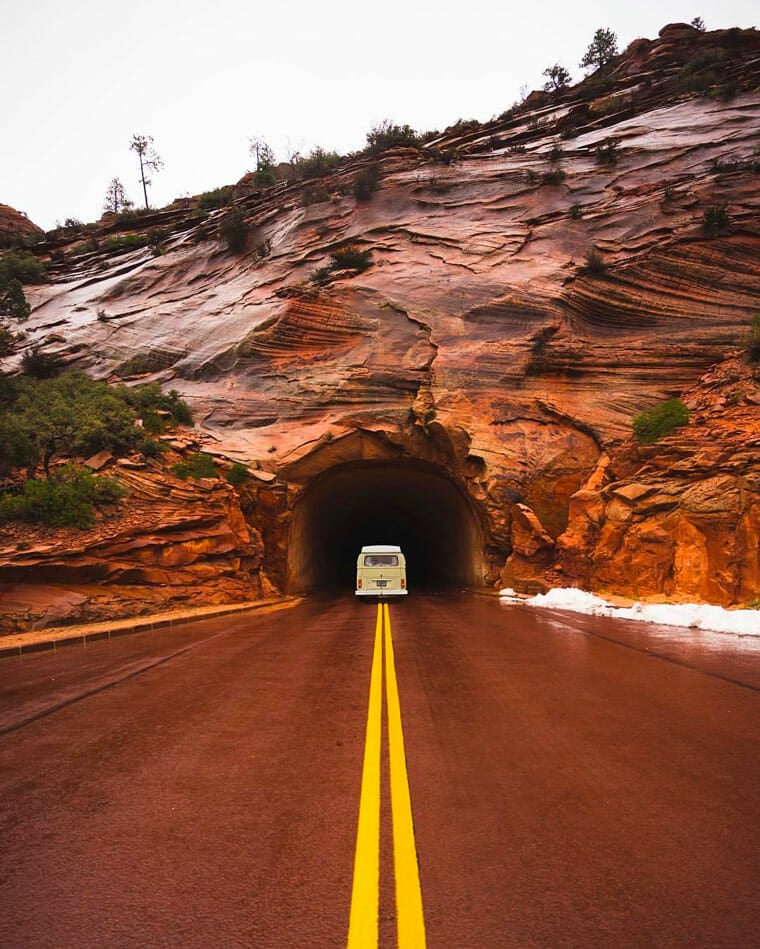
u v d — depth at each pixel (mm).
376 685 8539
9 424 24422
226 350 39688
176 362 42375
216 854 3684
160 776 5082
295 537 36531
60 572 19656
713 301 35062
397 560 29562
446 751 5602
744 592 20234
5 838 3947
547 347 34812
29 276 60594
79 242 75250
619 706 7207
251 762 5402
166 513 24250
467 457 32938
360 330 38438
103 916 3041
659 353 33812
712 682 8484
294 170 63750
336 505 45125
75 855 3695
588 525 26859
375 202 48281
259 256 49531
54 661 11516
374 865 3504
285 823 4113
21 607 17594
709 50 58969
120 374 43125
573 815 4188
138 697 8078
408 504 48094
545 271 38281
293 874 3424
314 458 34500
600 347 34750
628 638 13133
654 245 37625
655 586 22438
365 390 35969
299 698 7855
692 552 21609
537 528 29578
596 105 58656
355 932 2855
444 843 3777
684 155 44156
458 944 2758
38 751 5805
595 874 3387
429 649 11992
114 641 14359
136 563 22047
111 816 4277
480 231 42812
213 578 24562
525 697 7699
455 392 34281
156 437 30891
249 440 34531
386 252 43594
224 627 17078
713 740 5887
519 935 2822
